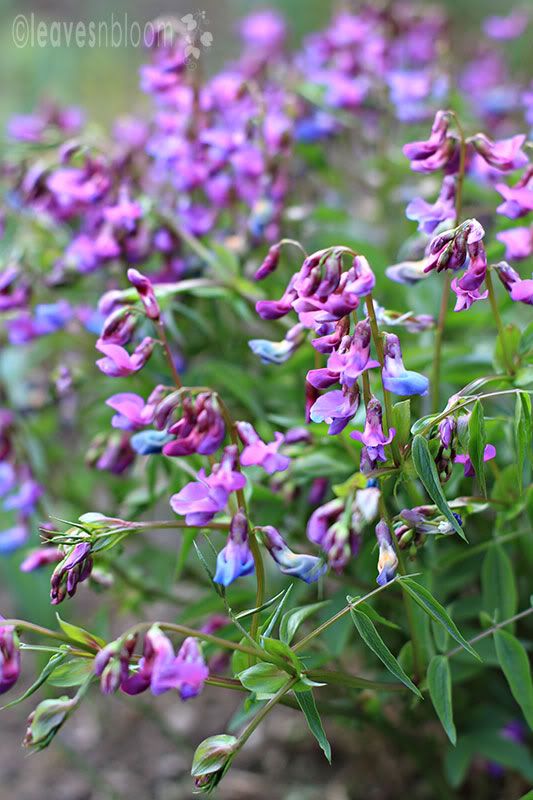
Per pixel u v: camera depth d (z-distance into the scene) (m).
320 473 0.62
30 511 0.71
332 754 0.75
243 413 0.70
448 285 0.60
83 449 0.76
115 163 0.68
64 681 0.54
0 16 1.66
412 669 0.60
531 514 0.61
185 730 0.78
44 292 0.71
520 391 0.55
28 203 0.69
